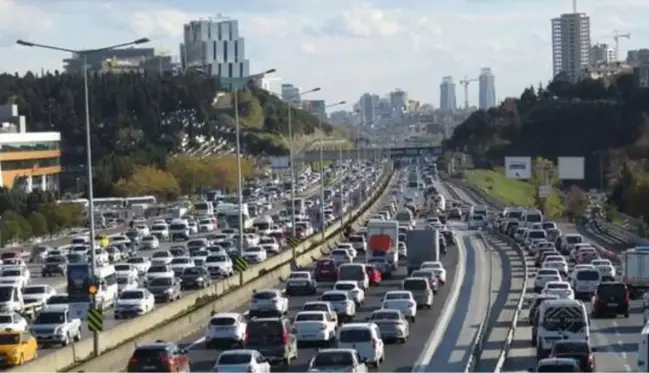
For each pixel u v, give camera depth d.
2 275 140.62
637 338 90.12
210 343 86.62
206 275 137.75
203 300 111.19
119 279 132.12
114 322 106.12
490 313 99.88
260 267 145.38
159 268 140.75
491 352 80.94
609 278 130.25
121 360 78.31
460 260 176.38
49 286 130.38
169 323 93.44
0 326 93.50
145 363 65.88
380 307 111.94
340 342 73.38
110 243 189.62
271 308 104.38
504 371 69.81
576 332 74.12
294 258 165.50
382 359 76.56
